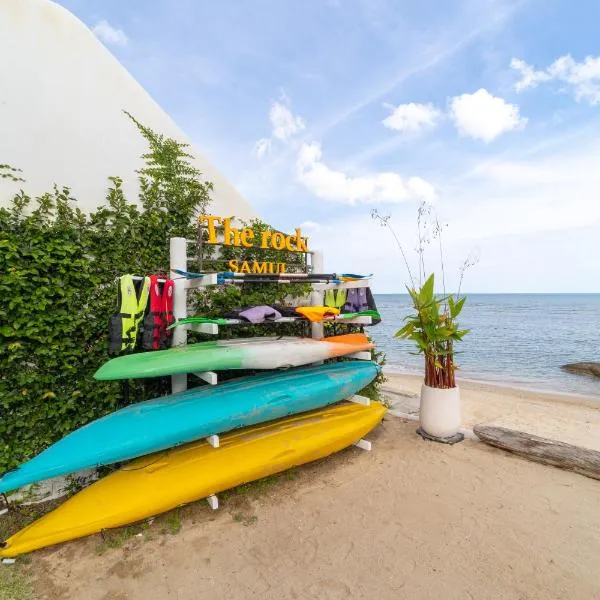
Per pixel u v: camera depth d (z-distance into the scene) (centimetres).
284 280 454
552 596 241
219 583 255
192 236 475
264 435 398
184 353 372
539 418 708
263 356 407
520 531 309
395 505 349
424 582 253
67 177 409
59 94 443
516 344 2103
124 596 245
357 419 454
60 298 366
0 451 341
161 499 304
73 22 504
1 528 325
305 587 251
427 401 505
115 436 307
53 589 252
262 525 320
